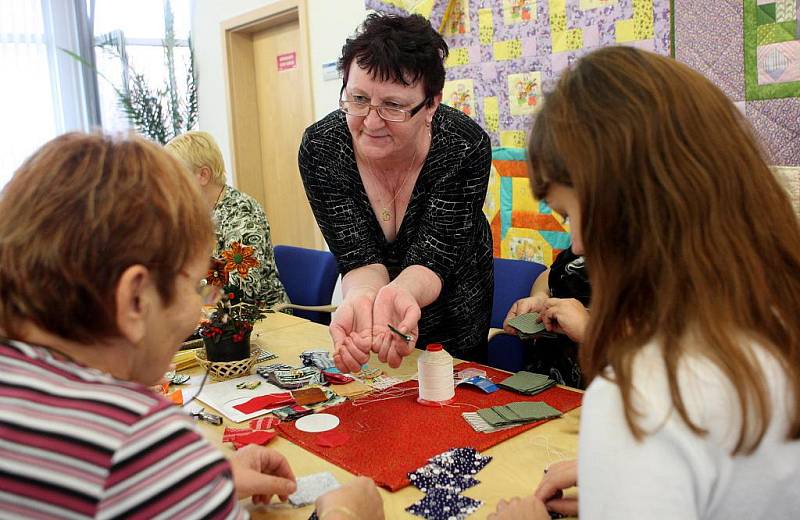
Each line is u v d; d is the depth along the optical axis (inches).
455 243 68.7
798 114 83.4
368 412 56.1
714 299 25.9
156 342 28.5
